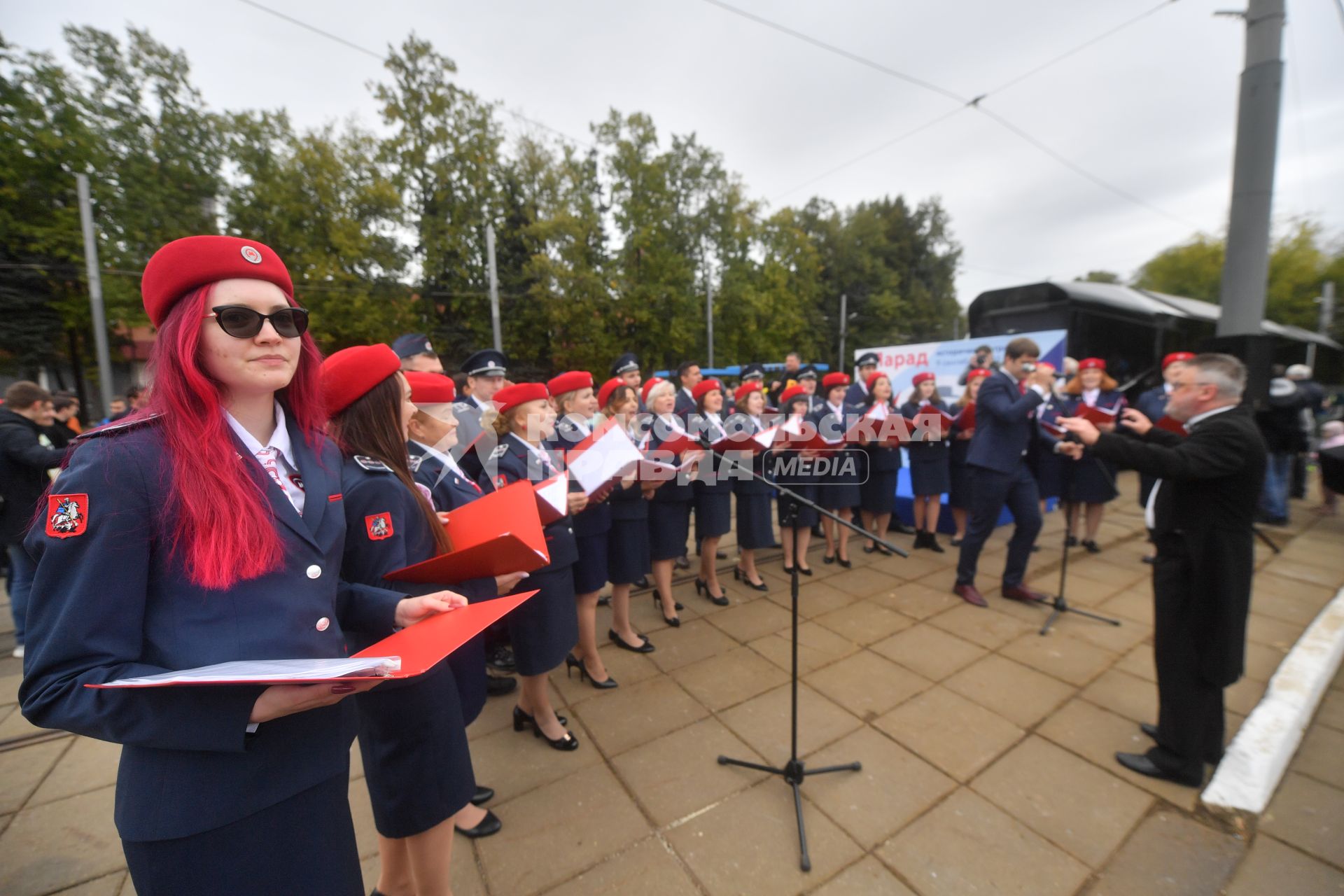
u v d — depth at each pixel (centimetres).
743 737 246
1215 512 204
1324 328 2119
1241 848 188
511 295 1903
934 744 241
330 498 101
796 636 201
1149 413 515
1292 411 582
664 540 352
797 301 2544
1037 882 176
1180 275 3027
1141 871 180
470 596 162
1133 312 783
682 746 241
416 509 142
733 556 510
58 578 73
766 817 202
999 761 231
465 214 1841
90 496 74
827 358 3231
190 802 80
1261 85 462
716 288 2342
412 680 142
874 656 317
